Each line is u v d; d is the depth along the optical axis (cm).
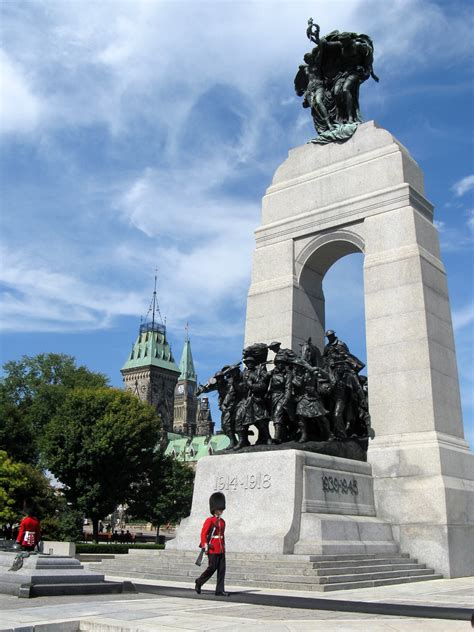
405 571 2053
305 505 2073
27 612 1141
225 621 1045
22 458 7631
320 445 2270
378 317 2673
